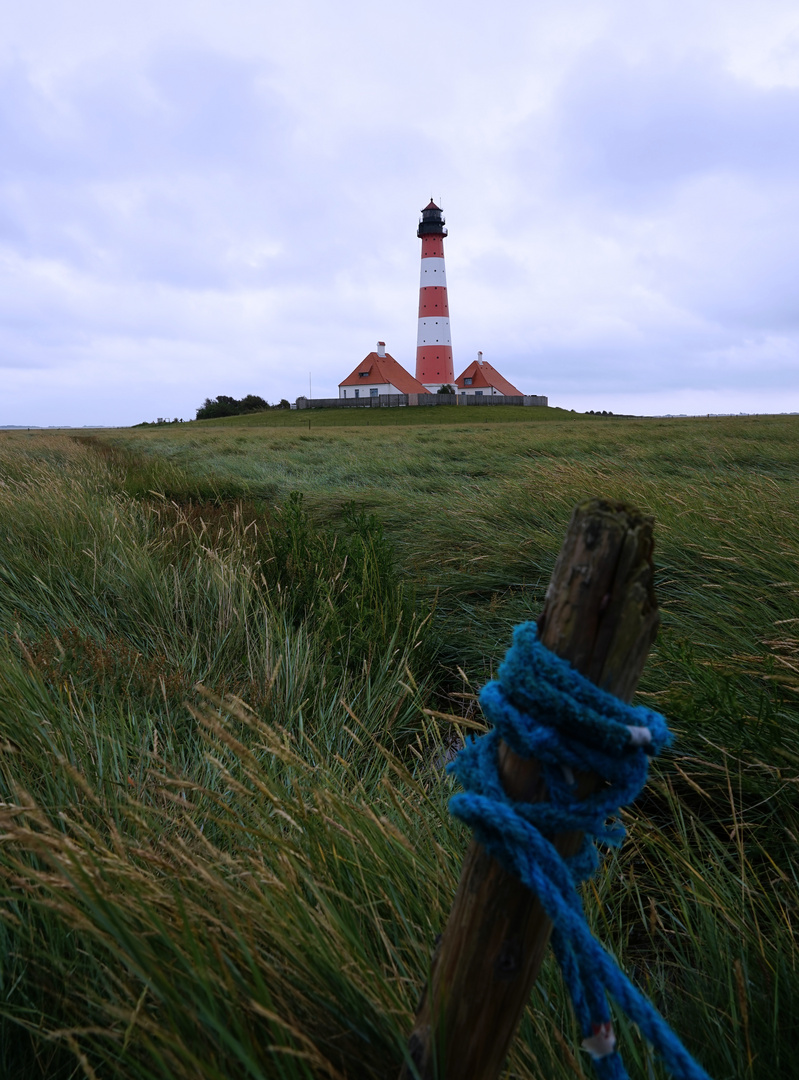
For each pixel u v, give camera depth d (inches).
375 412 2628.0
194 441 885.2
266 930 50.9
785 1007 59.1
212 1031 44.0
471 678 152.9
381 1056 46.6
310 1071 43.1
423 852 72.9
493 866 35.7
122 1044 48.5
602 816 34.3
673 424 889.5
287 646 135.9
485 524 234.7
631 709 33.9
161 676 114.3
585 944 29.9
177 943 48.1
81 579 171.3
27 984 55.0
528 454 508.7
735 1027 54.9
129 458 601.6
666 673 118.6
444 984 38.1
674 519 185.6
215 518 272.8
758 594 140.0
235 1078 42.9
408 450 579.8
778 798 87.8
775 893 74.1
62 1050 53.1
